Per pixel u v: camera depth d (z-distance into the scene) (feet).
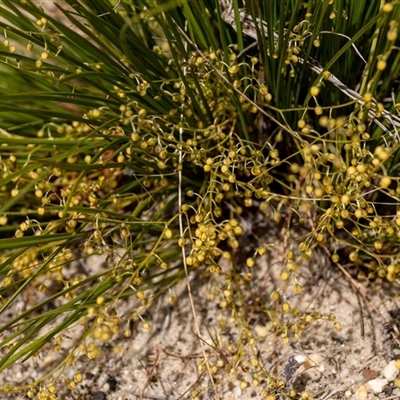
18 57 0.67
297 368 0.71
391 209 0.77
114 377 0.77
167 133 0.68
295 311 0.69
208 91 0.71
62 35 0.71
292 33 0.68
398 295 0.73
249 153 0.77
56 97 0.65
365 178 0.61
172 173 0.71
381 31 0.64
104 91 0.69
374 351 0.72
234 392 0.72
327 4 0.60
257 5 0.64
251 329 0.77
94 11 0.69
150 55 0.71
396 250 0.73
